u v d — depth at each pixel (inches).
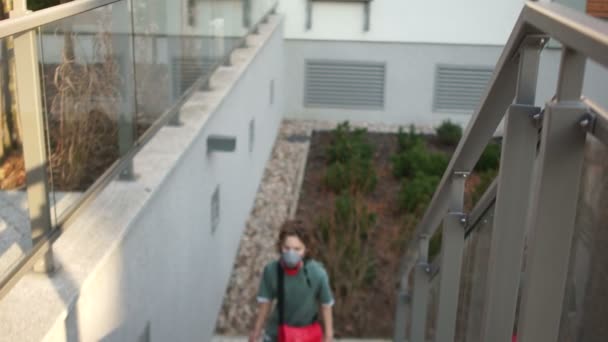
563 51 53.6
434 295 146.7
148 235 148.5
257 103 337.1
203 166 209.5
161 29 171.5
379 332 252.4
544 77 229.0
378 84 482.9
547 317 57.9
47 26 104.5
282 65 463.5
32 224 102.7
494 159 373.1
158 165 160.1
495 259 72.7
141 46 155.0
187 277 192.9
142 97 156.6
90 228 125.0
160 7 170.6
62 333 100.5
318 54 480.1
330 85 485.4
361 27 473.1
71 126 115.0
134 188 145.7
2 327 93.8
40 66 102.7
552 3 58.1
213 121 221.1
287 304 175.6
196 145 197.3
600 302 52.7
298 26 474.6
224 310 259.6
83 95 120.0
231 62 279.6
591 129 52.6
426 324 154.4
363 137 438.3
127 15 144.5
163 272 163.9
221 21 250.2
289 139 445.4
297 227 175.2
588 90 196.1
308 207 348.2
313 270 175.8
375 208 347.6
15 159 99.0
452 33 470.0
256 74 329.7
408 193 340.2
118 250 127.1
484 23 466.9
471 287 104.7
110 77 133.7
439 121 485.7
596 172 52.6
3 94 96.1
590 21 46.8
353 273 269.4
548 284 57.3
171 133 184.7
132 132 149.9
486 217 96.1
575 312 57.0
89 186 124.6
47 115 105.3
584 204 54.4
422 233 144.7
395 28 471.8
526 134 69.1
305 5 470.6
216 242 239.3
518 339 60.1
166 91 177.5
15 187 98.7
